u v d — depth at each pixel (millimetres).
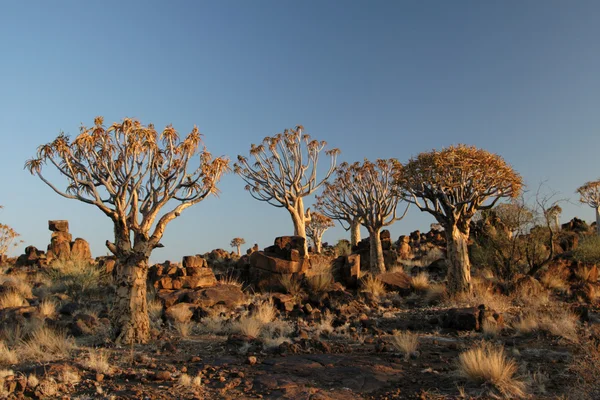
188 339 10656
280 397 6320
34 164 9688
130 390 6680
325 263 18203
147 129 10352
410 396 6367
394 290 17078
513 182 15422
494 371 6707
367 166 23641
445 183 15508
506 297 15562
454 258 15812
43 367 7574
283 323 11992
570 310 12461
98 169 10281
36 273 20844
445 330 11508
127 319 10023
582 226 31266
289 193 24844
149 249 10398
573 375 7148
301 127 25344
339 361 8211
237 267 18844
